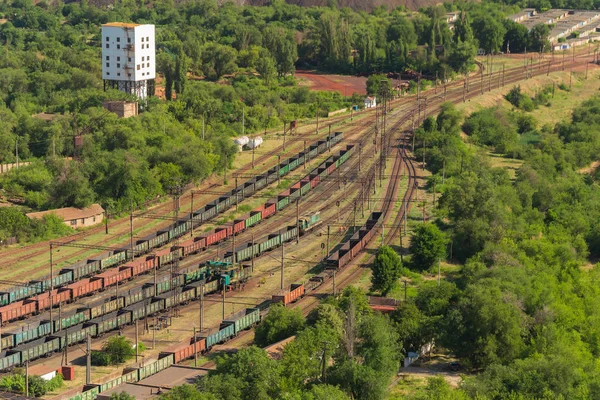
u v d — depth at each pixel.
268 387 193.62
